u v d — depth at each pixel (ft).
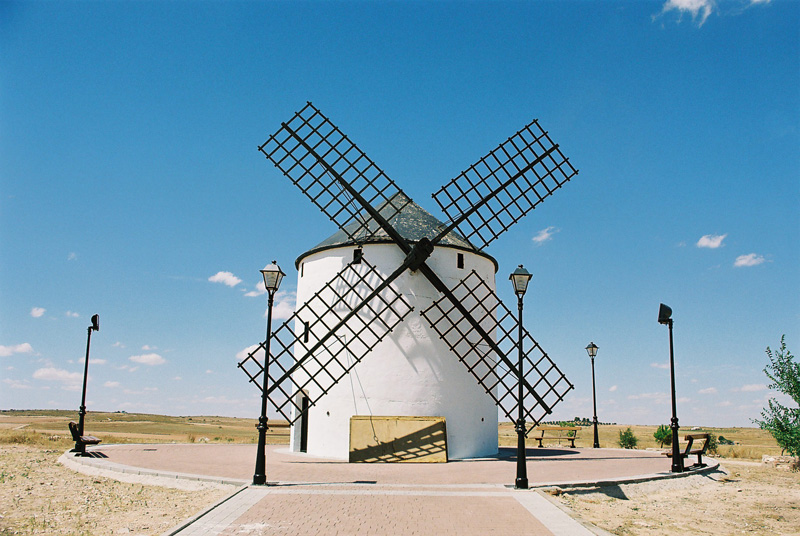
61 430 173.27
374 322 58.54
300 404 62.13
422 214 66.03
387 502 31.83
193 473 41.16
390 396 57.16
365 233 61.11
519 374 38.40
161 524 27.76
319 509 29.91
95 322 55.01
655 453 65.05
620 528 30.63
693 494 41.65
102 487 37.78
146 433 188.03
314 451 58.85
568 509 30.71
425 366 58.03
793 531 32.09
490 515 28.96
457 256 62.34
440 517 28.43
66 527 26.99
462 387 59.52
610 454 63.98
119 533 26.00
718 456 73.92
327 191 58.39
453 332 60.23
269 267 40.91
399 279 59.16
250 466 46.85
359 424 55.77
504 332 52.70
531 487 36.47
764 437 220.64
